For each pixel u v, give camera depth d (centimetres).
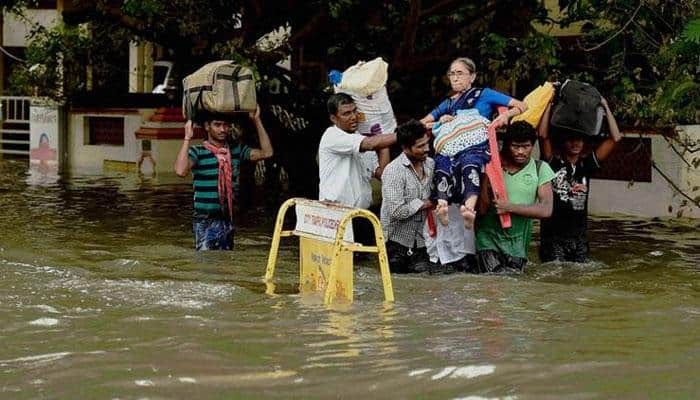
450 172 1625
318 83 2772
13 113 4419
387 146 1659
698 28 1789
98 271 1669
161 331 1231
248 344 1164
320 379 1025
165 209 2570
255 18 2581
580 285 1569
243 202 2662
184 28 2455
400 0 2538
